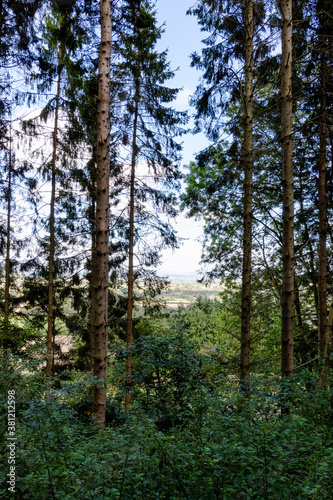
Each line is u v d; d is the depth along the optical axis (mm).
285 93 6840
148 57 11516
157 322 13586
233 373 8320
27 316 13727
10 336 11656
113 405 7637
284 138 6812
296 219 11602
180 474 3105
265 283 12102
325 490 2783
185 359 6922
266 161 11836
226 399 4953
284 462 3102
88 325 13273
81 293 13070
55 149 12289
